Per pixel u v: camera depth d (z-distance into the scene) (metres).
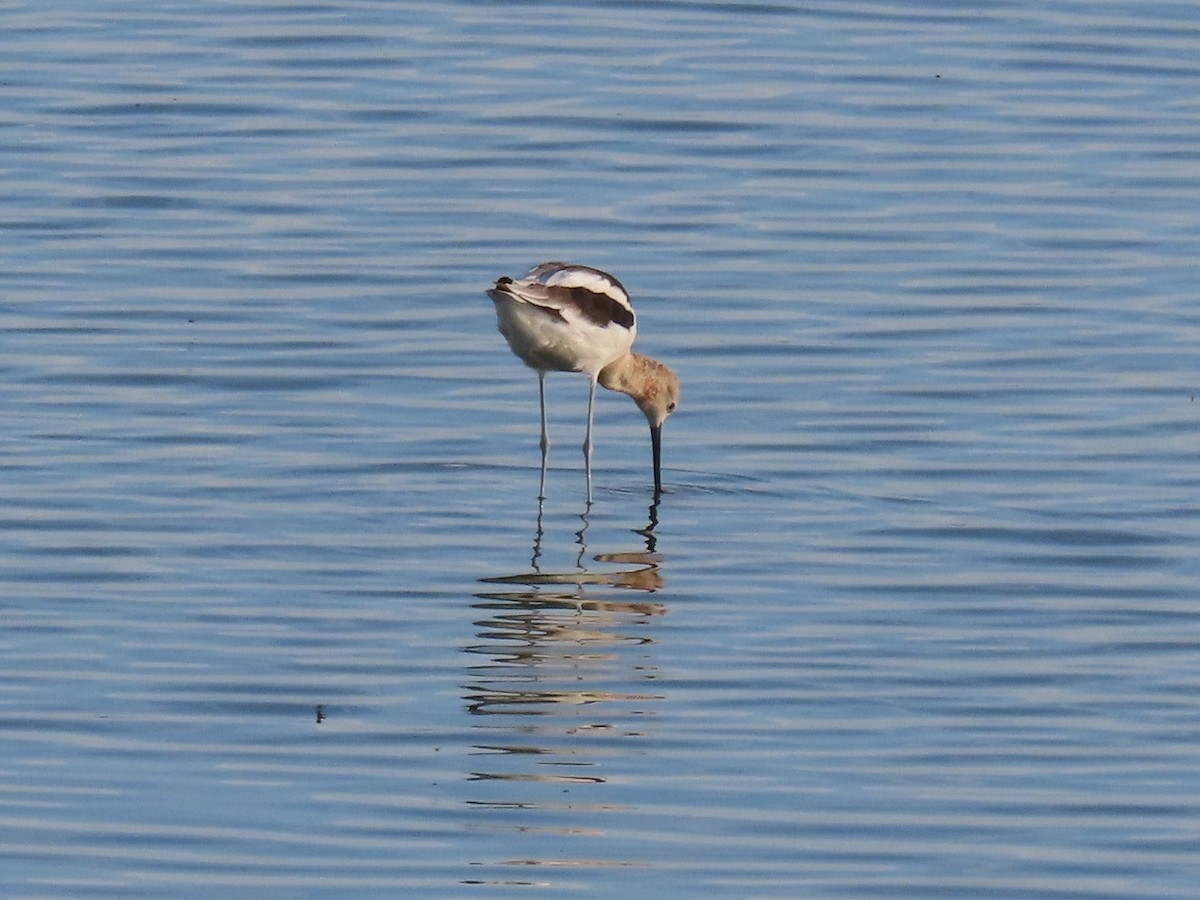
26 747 11.17
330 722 11.52
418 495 15.30
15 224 21.19
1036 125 24.17
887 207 21.89
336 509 14.93
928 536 14.56
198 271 20.08
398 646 12.56
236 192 22.17
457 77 25.50
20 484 15.15
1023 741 11.41
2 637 12.60
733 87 25.20
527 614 13.10
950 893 9.82
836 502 15.27
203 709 11.66
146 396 17.11
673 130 23.97
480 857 10.09
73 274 19.92
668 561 14.10
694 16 27.75
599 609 13.20
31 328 18.53
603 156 23.31
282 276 20.00
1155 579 13.78
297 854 10.09
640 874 9.94
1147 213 21.73
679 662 12.38
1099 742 11.40
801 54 26.34
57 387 17.20
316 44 26.52
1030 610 13.26
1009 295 19.64
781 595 13.49
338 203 21.94
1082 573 13.89
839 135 23.89
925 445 16.38
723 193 22.31
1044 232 21.23
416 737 11.35
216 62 25.88
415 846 10.18
